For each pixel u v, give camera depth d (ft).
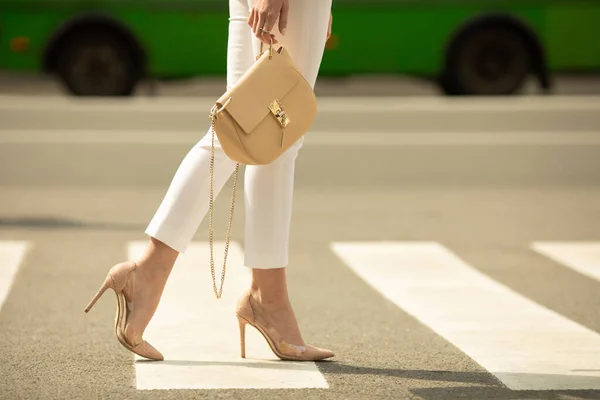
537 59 92.32
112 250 36.45
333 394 19.39
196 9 89.56
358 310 27.53
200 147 21.26
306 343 23.91
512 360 22.07
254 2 20.89
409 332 24.93
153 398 19.03
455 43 91.40
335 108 89.10
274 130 19.99
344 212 45.78
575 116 83.97
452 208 47.24
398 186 54.65
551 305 28.30
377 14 90.43
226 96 19.76
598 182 56.90
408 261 34.71
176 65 89.86
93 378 20.52
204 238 38.55
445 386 20.06
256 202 21.54
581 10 91.71
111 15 88.94
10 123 77.41
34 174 57.26
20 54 88.53
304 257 35.47
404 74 91.56
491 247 37.60
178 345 23.16
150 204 47.83
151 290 21.36
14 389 19.71
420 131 75.72
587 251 36.86
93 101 89.15
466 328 25.27
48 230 40.50
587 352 22.79
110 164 60.75
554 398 19.26
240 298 21.84
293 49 20.85
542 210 46.88
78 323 25.80
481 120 80.94
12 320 26.09
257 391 19.52
